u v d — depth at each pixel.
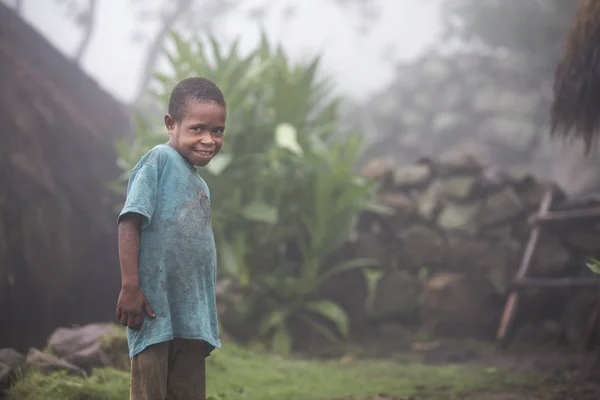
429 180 6.72
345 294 6.37
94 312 6.75
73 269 6.44
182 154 2.23
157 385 2.06
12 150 6.12
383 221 6.63
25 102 6.67
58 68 7.79
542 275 6.03
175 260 2.13
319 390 3.81
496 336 6.09
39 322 5.79
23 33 7.44
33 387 2.97
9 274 5.47
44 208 6.13
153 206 2.12
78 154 7.17
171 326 2.09
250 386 3.80
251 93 5.86
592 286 5.78
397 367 4.68
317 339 6.00
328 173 5.76
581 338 5.70
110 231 7.19
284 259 6.15
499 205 6.34
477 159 6.66
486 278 6.21
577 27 4.24
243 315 5.64
